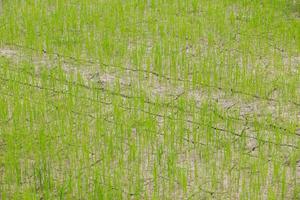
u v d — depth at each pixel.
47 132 6.68
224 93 7.75
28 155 6.29
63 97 7.57
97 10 10.43
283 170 5.87
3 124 6.86
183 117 7.12
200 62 8.52
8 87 7.66
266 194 5.70
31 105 7.34
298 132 6.85
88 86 7.90
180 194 5.73
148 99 7.55
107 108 7.31
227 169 6.10
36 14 10.16
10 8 10.59
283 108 7.38
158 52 8.63
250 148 6.52
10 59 8.69
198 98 7.63
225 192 5.75
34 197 5.53
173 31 9.58
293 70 8.38
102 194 5.59
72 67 8.49
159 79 8.09
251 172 5.99
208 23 9.99
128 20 10.12
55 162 6.18
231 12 10.53
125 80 8.10
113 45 9.05
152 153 6.37
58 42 9.27
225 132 6.82
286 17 10.30
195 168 6.02
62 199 5.59
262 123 6.97
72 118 6.90
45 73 8.05
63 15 10.20
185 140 6.64
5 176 5.93
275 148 6.48
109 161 6.09
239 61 8.66
